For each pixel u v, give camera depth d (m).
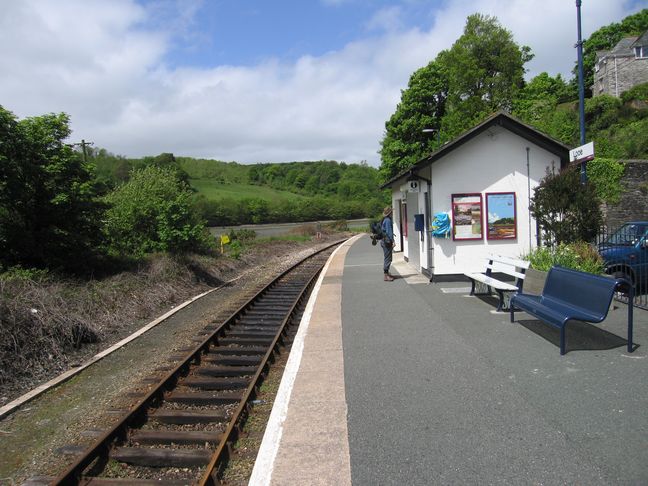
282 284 15.34
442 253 11.70
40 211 11.12
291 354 6.59
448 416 4.40
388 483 3.40
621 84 52.16
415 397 4.88
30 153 10.66
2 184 10.22
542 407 4.47
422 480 3.41
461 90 48.09
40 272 10.13
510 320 7.71
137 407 5.21
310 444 4.00
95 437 5.00
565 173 9.60
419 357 6.13
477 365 5.71
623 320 7.41
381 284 12.09
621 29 64.38
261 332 9.10
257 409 5.48
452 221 11.58
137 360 7.76
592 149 8.73
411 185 12.86
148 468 4.35
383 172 46.09
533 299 7.24
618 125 36.41
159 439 4.76
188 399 5.81
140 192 16.95
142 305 11.31
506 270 8.94
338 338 7.25
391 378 5.45
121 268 13.14
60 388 6.62
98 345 8.65
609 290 5.57
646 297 8.27
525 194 11.53
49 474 4.34
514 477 3.40
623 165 22.38
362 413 4.56
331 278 14.05
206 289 14.99
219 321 10.05
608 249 9.86
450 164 11.51
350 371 5.75
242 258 22.77
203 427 5.12
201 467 4.32
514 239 11.59
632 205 22.28
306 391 5.17
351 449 3.89
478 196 11.54
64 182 11.41
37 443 5.01
